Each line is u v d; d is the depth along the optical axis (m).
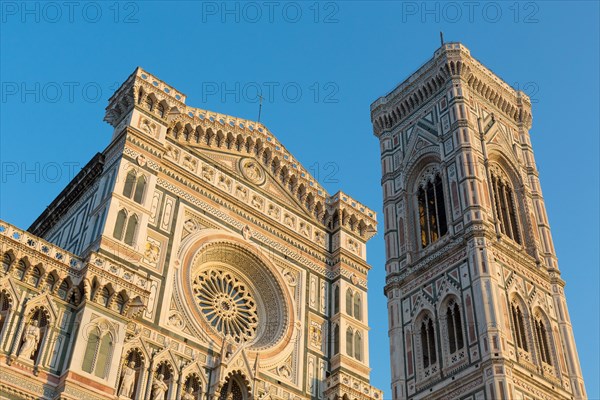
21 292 41.91
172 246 51.03
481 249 73.38
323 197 64.75
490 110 92.62
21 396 38.78
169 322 47.53
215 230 54.81
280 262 57.75
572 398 69.19
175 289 49.28
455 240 77.19
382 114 98.56
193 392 46.22
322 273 60.12
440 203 84.31
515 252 76.81
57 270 43.56
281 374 51.75
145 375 44.03
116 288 44.47
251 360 50.50
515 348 67.50
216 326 52.00
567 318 75.75
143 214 49.88
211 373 47.62
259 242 57.31
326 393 53.06
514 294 72.75
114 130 55.16
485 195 80.00
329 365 55.00
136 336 44.88
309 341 55.19
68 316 42.97
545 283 78.00
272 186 61.94
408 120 95.44
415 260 81.81
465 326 69.69
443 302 73.81
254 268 56.41
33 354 40.56
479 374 65.44
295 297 56.81
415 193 88.19
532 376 66.62
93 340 42.22
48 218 57.38
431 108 92.44
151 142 53.59
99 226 48.03
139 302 45.03
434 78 93.31
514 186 87.25
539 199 87.12
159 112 56.25
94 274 44.09
